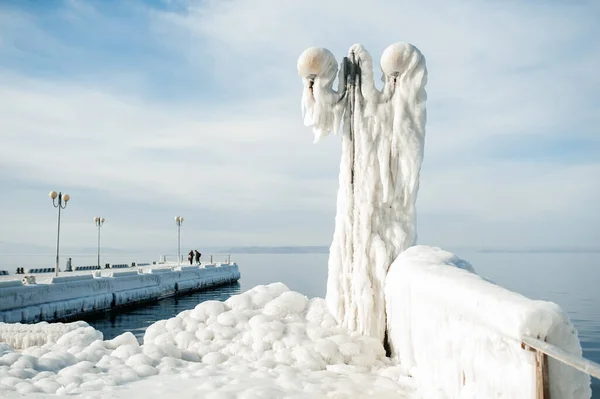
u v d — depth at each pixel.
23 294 20.17
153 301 33.22
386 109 7.43
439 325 4.43
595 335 20.16
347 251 7.46
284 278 65.94
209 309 7.81
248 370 5.86
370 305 7.01
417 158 7.29
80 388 4.99
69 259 42.34
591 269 82.69
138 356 6.14
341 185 7.67
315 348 6.39
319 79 7.55
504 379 3.14
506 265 107.38
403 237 7.21
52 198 32.97
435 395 4.31
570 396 2.77
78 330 7.71
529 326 2.82
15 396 4.73
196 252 58.34
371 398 4.71
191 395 4.77
